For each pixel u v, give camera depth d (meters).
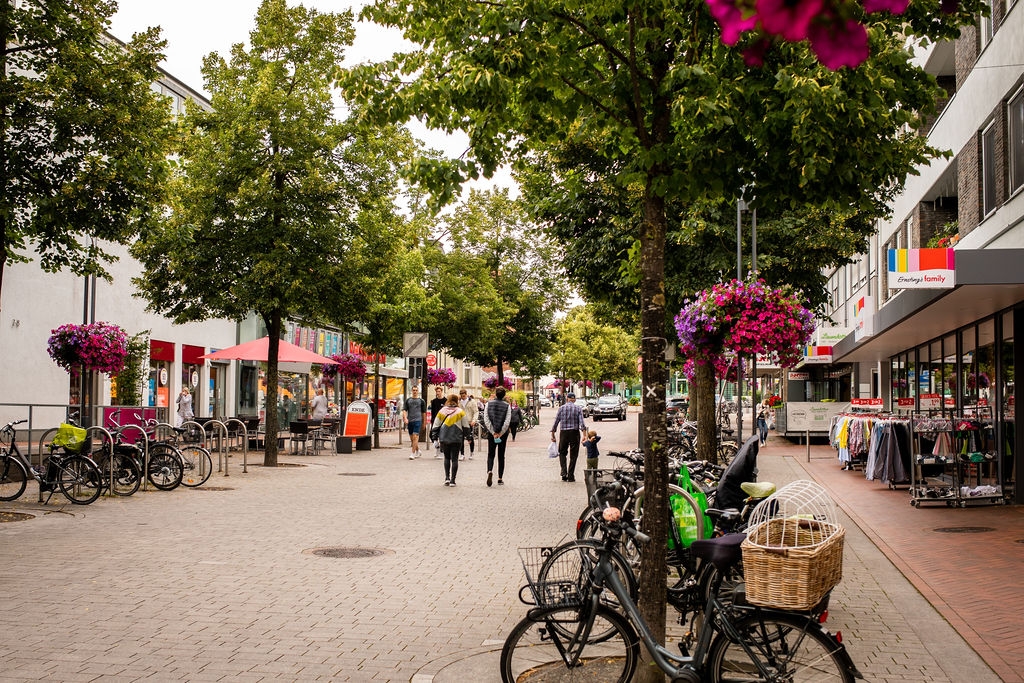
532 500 15.28
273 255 19.56
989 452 15.81
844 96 5.56
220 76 20.58
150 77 13.53
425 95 6.36
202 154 19.97
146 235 13.79
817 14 1.39
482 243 39.47
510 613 7.41
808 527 5.04
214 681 5.59
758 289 11.34
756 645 4.67
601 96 6.35
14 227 13.20
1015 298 13.62
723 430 28.69
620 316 24.97
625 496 8.45
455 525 12.24
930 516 13.45
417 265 32.16
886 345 23.33
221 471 19.14
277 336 21.19
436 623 7.07
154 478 15.95
